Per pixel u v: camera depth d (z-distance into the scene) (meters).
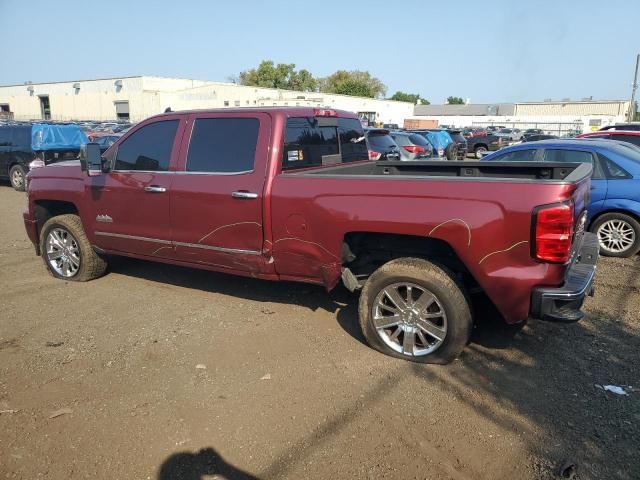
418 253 4.20
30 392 3.69
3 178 15.44
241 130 4.70
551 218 3.43
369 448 3.07
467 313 3.88
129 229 5.42
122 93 65.50
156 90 64.12
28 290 5.87
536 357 4.16
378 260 4.45
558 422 3.30
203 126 4.90
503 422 3.31
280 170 4.54
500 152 7.93
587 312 5.08
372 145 13.34
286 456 3.01
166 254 5.24
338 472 2.88
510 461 2.95
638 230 6.87
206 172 4.82
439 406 3.49
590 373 3.91
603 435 3.16
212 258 4.91
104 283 6.09
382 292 4.12
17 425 3.32
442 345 3.96
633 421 3.30
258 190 4.48
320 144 5.22
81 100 69.69
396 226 3.87
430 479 2.81
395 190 3.89
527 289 3.57
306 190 4.25
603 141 7.56
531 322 4.83
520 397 3.59
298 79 94.94
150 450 3.07
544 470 2.87
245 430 3.25
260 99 57.22
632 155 7.07
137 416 3.40
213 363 4.10
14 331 4.73
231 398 3.60
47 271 6.60
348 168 5.43
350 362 4.11
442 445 3.09
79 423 3.33
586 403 3.51
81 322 4.92
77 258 6.11
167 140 5.11
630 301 5.38
